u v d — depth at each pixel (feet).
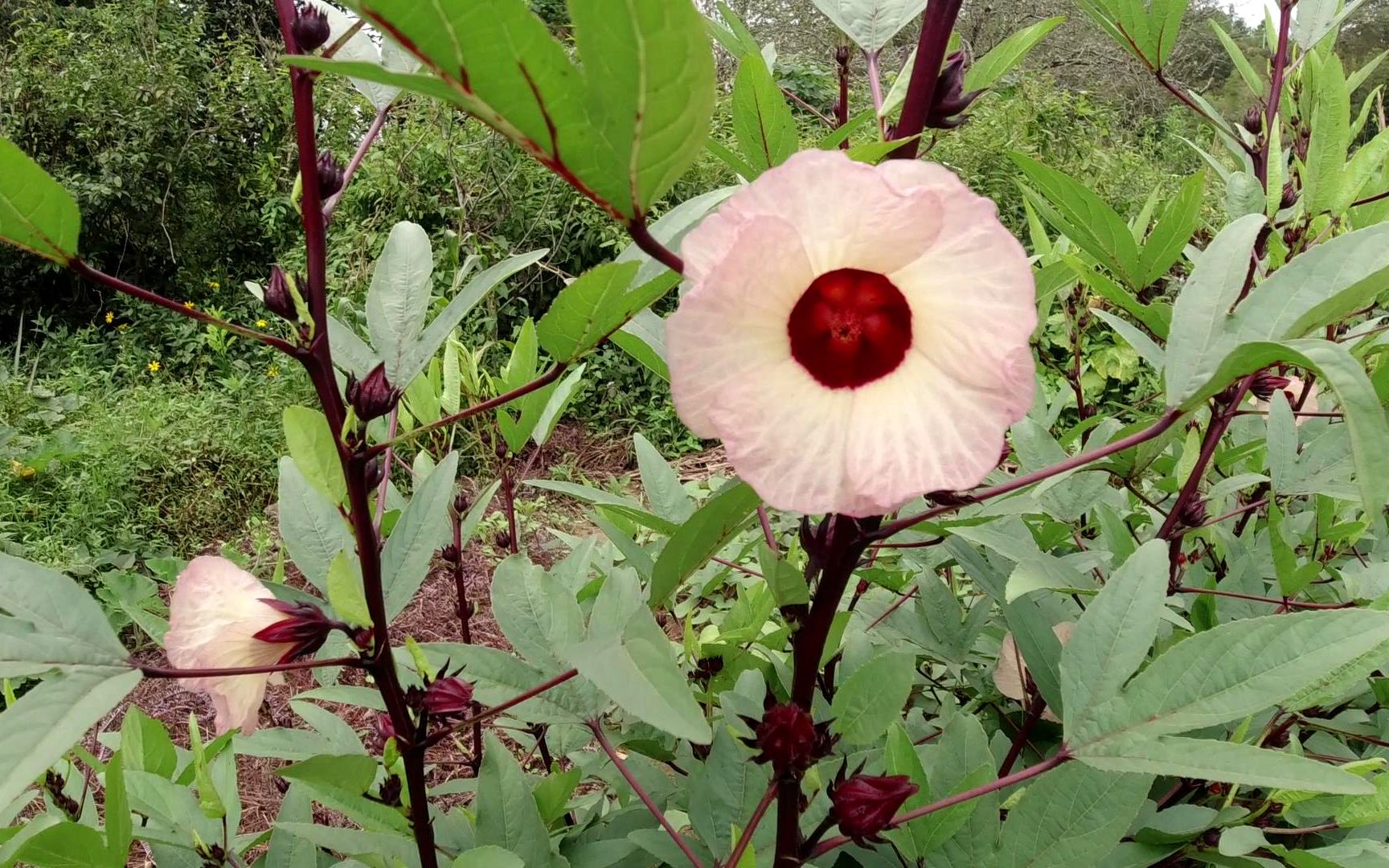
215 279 9.60
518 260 1.04
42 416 6.51
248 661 0.95
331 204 0.97
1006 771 1.46
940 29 0.91
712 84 0.59
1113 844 1.08
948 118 0.97
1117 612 1.03
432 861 1.12
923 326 0.74
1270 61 2.06
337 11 1.24
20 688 3.59
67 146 9.18
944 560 1.69
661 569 1.03
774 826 1.27
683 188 7.31
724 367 0.72
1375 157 1.46
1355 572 1.65
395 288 1.15
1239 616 1.65
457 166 7.47
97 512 5.29
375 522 1.27
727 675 1.65
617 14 0.55
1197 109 1.76
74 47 9.34
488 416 1.94
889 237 0.72
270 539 5.34
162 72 9.31
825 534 0.98
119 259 9.35
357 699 1.36
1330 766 0.85
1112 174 9.06
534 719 1.26
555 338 0.85
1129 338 1.60
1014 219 8.34
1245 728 1.28
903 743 1.18
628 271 0.76
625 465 6.78
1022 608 1.39
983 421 0.72
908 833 1.18
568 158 0.63
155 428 6.06
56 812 1.43
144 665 0.83
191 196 9.45
